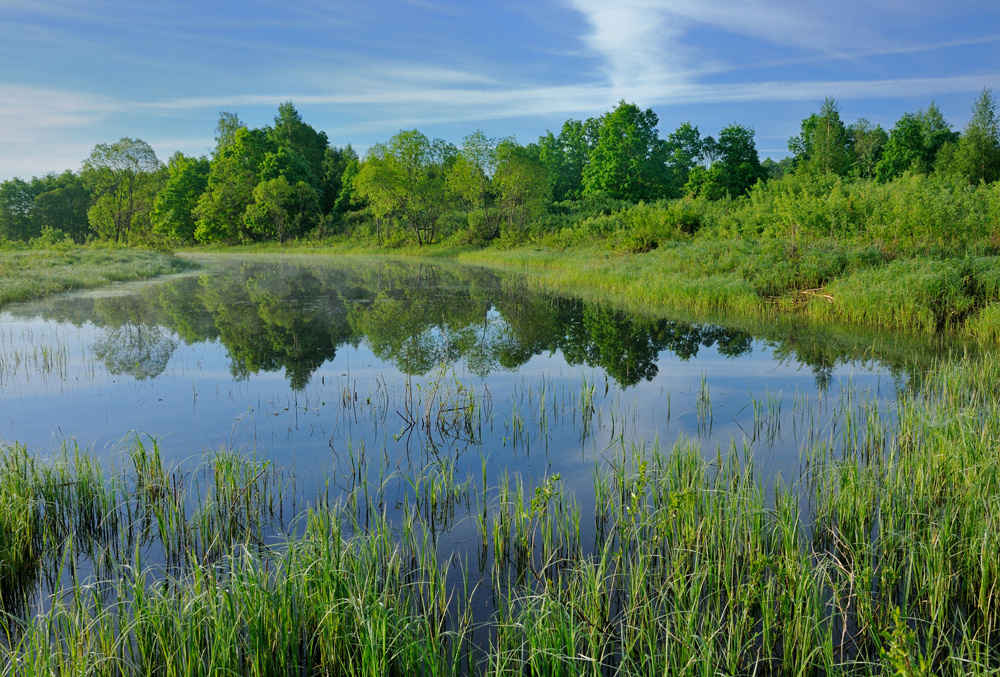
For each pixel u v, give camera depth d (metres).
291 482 5.54
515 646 3.31
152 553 4.42
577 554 4.32
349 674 3.20
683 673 3.01
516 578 4.06
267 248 54.56
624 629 3.48
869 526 4.55
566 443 6.50
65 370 9.77
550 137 75.31
